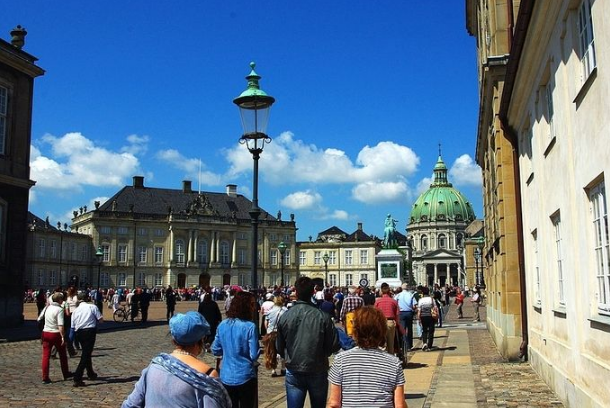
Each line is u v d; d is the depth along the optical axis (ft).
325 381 27.40
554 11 36.50
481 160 113.91
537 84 46.62
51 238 349.61
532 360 56.39
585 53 32.48
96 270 376.27
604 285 30.50
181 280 397.80
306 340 27.09
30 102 114.11
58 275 353.92
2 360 64.90
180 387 15.15
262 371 60.75
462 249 611.88
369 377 18.70
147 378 15.56
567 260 37.19
